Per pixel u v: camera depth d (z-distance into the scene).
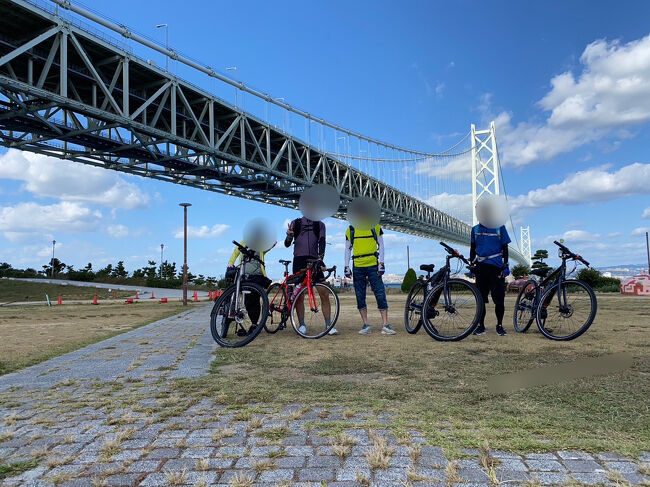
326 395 2.18
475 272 4.42
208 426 1.75
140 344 4.45
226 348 3.96
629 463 1.35
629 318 6.01
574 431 1.62
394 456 1.42
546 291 4.20
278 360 3.18
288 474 1.32
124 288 40.88
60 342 4.94
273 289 4.88
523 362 2.88
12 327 7.41
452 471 1.29
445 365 2.84
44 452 1.51
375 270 4.69
